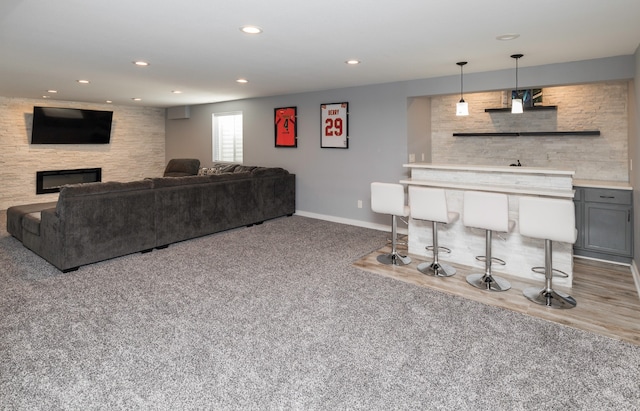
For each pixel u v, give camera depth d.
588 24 2.77
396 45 3.33
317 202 6.38
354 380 2.02
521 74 4.30
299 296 3.14
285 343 2.39
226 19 2.63
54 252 3.74
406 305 2.97
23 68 4.25
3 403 1.81
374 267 3.89
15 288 3.28
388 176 5.49
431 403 1.84
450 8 2.44
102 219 3.92
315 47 3.39
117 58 3.78
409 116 5.28
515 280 3.53
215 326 2.61
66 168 7.61
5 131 6.82
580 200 4.16
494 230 3.23
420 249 4.30
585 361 2.20
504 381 2.01
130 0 2.27
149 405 1.81
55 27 2.78
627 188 3.83
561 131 4.75
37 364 2.14
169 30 2.87
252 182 5.76
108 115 7.93
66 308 2.89
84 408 1.79
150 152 8.91
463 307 2.94
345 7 2.42
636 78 3.48
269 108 6.81
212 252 4.41
